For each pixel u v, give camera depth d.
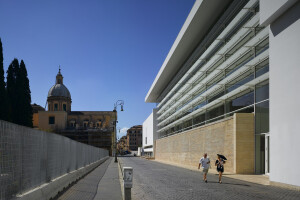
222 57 27.64
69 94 132.62
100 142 118.25
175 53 41.91
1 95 45.34
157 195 10.94
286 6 13.59
